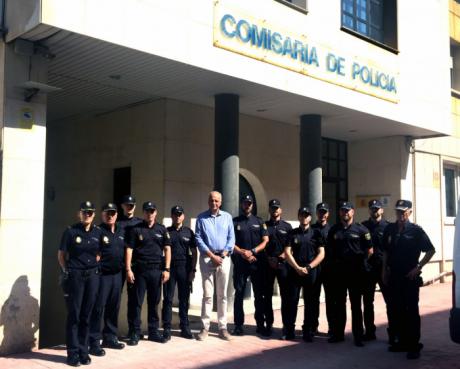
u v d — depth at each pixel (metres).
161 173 9.26
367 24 11.18
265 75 8.23
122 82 8.22
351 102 9.88
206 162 9.91
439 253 13.88
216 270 7.12
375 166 13.23
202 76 7.79
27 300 6.27
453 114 14.83
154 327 6.99
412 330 6.38
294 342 7.09
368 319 7.20
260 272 7.41
